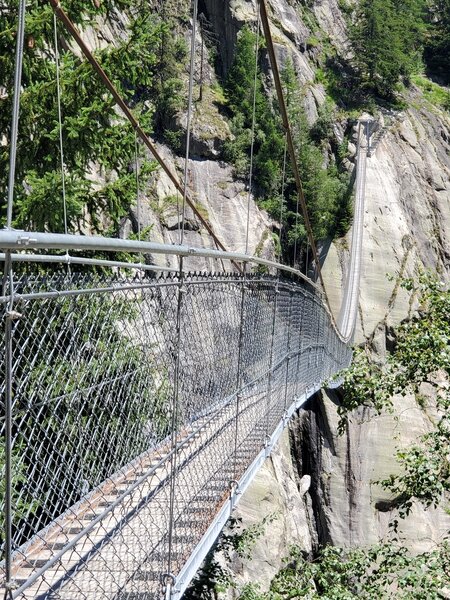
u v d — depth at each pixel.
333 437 30.64
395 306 37.97
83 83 9.77
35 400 3.29
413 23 63.28
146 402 4.55
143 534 4.62
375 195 43.00
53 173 8.95
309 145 39.75
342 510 30.16
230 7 40.16
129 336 4.14
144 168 10.60
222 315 6.31
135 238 10.59
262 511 18.69
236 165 34.84
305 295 13.29
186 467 5.47
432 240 45.94
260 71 39.81
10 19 9.27
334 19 53.03
